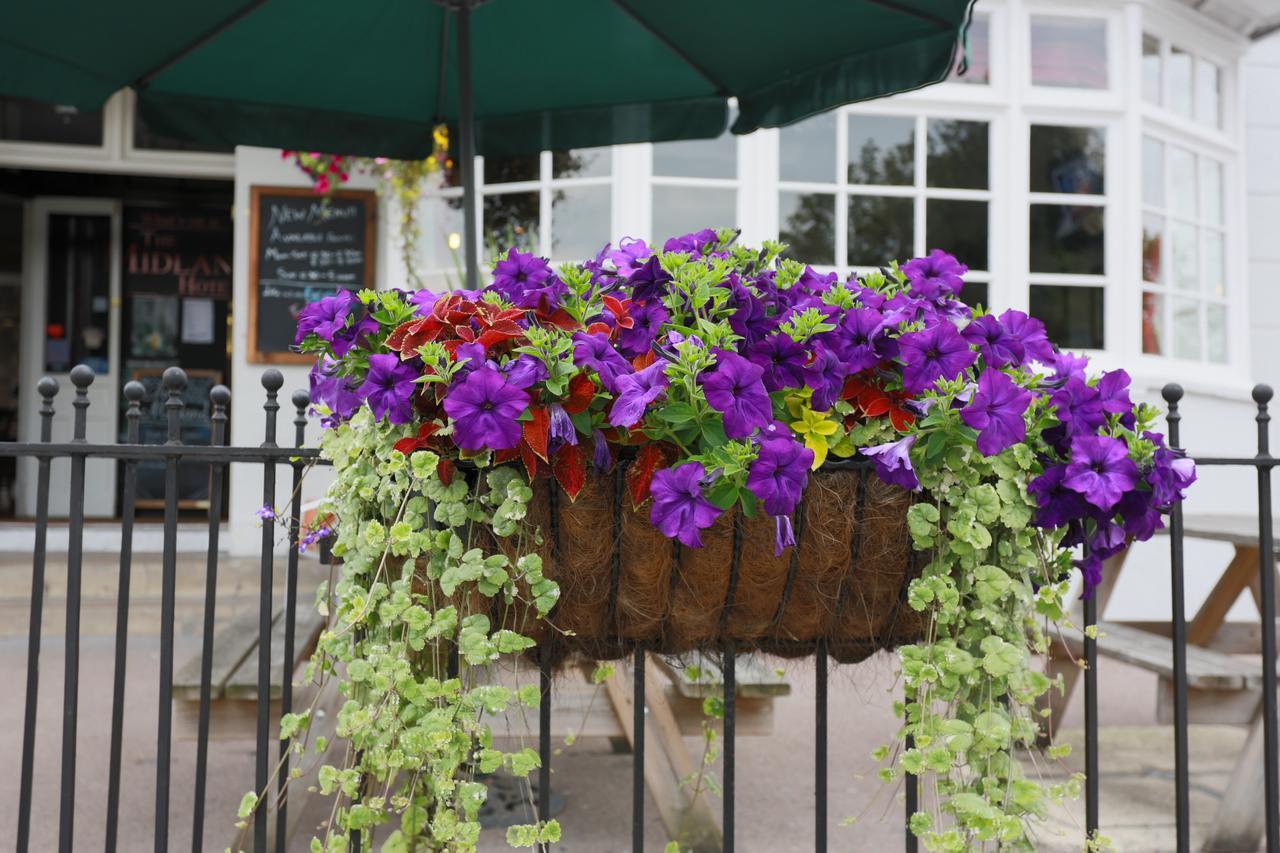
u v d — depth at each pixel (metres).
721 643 1.33
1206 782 2.60
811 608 1.25
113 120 5.40
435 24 2.70
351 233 4.82
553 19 2.67
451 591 1.12
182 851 2.04
